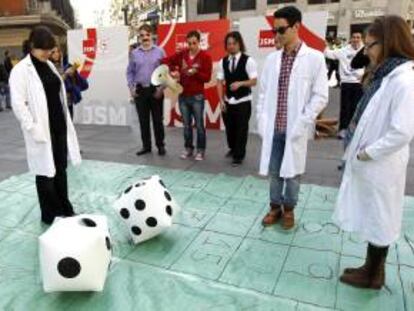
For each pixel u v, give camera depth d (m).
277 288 2.66
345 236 3.33
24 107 3.10
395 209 2.31
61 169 3.56
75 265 2.40
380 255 2.51
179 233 3.42
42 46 3.12
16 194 4.34
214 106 7.62
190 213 3.81
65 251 2.40
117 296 2.58
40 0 26.97
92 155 5.95
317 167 5.20
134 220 3.13
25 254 3.12
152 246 3.21
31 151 3.29
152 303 2.51
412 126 2.06
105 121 8.54
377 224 2.33
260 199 4.14
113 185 4.62
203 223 3.60
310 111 3.01
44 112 3.19
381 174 2.24
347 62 6.45
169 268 2.90
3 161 5.69
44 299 2.57
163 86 5.54
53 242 2.43
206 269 2.88
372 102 2.25
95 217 2.78
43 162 3.29
